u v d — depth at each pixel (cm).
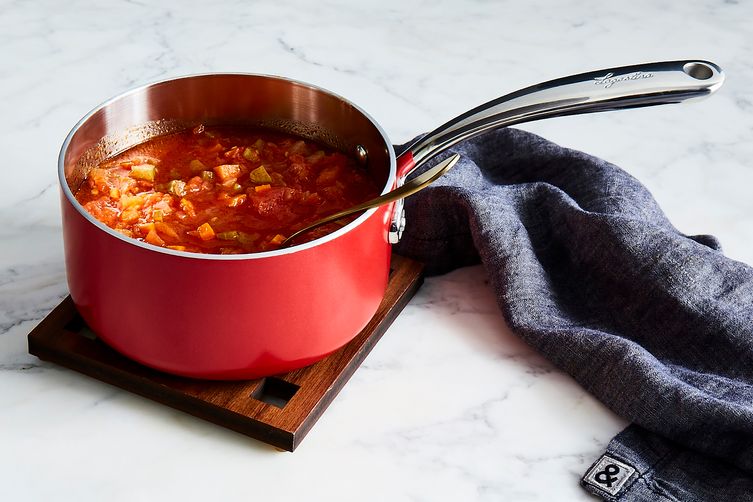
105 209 85
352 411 85
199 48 120
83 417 83
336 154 92
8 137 106
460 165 99
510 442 84
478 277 97
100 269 78
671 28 128
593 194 98
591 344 86
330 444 82
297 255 77
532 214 96
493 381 88
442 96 116
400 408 85
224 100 92
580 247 93
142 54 119
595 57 123
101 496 78
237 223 86
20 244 95
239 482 80
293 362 81
